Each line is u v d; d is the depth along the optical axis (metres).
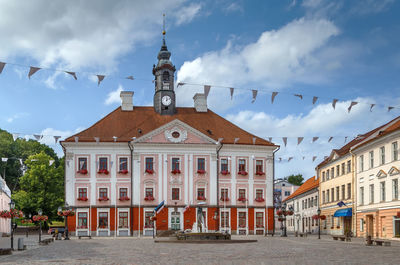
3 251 30.09
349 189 66.88
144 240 54.09
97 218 70.75
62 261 24.94
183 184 72.75
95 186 71.38
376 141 57.00
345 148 72.69
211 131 76.50
